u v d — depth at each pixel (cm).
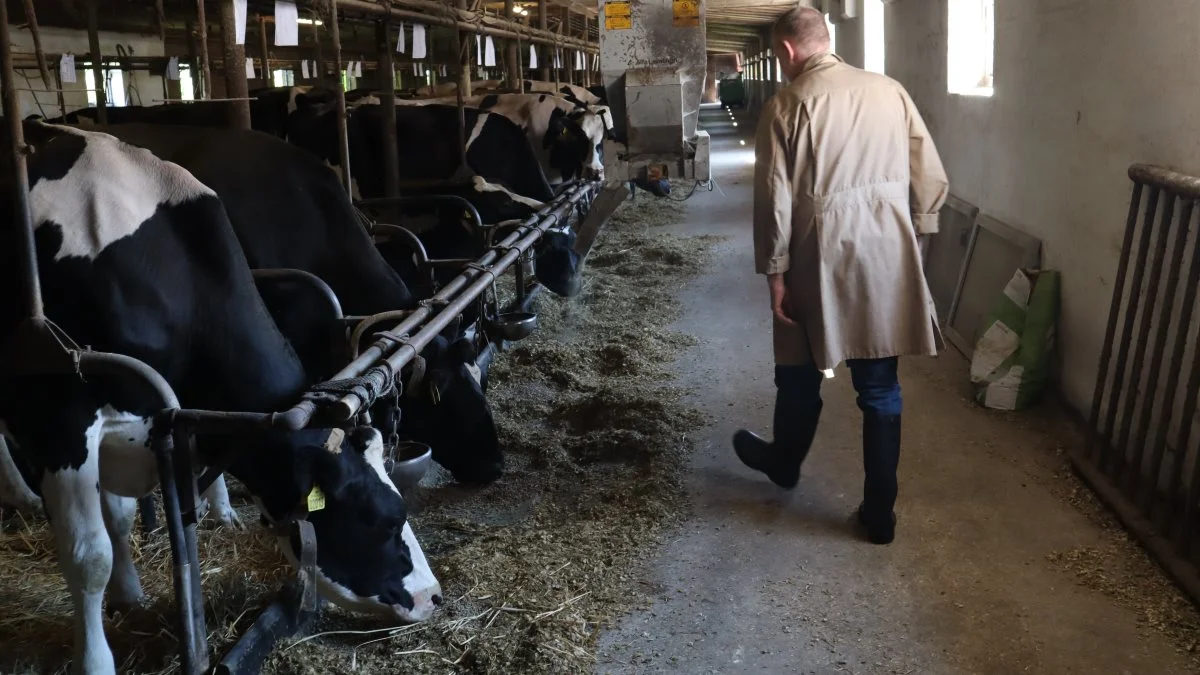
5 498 358
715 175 1385
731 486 380
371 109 639
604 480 394
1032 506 351
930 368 507
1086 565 308
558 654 269
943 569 311
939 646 271
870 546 329
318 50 863
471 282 373
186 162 336
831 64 321
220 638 272
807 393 351
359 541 260
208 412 214
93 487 237
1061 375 437
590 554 327
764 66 2808
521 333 502
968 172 594
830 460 402
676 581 310
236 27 364
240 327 256
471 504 378
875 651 270
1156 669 256
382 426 349
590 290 708
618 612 292
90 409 233
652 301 674
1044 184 459
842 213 312
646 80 566
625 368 526
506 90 1065
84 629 243
